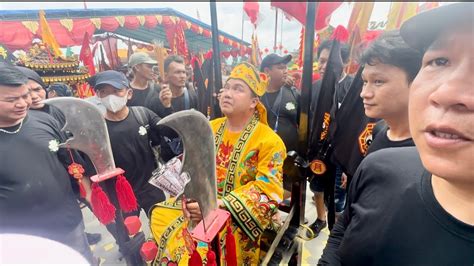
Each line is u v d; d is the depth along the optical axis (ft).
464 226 1.43
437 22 1.20
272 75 6.54
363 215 2.06
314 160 4.80
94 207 3.87
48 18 13.09
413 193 1.73
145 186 5.71
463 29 1.09
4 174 3.51
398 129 3.22
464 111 1.09
